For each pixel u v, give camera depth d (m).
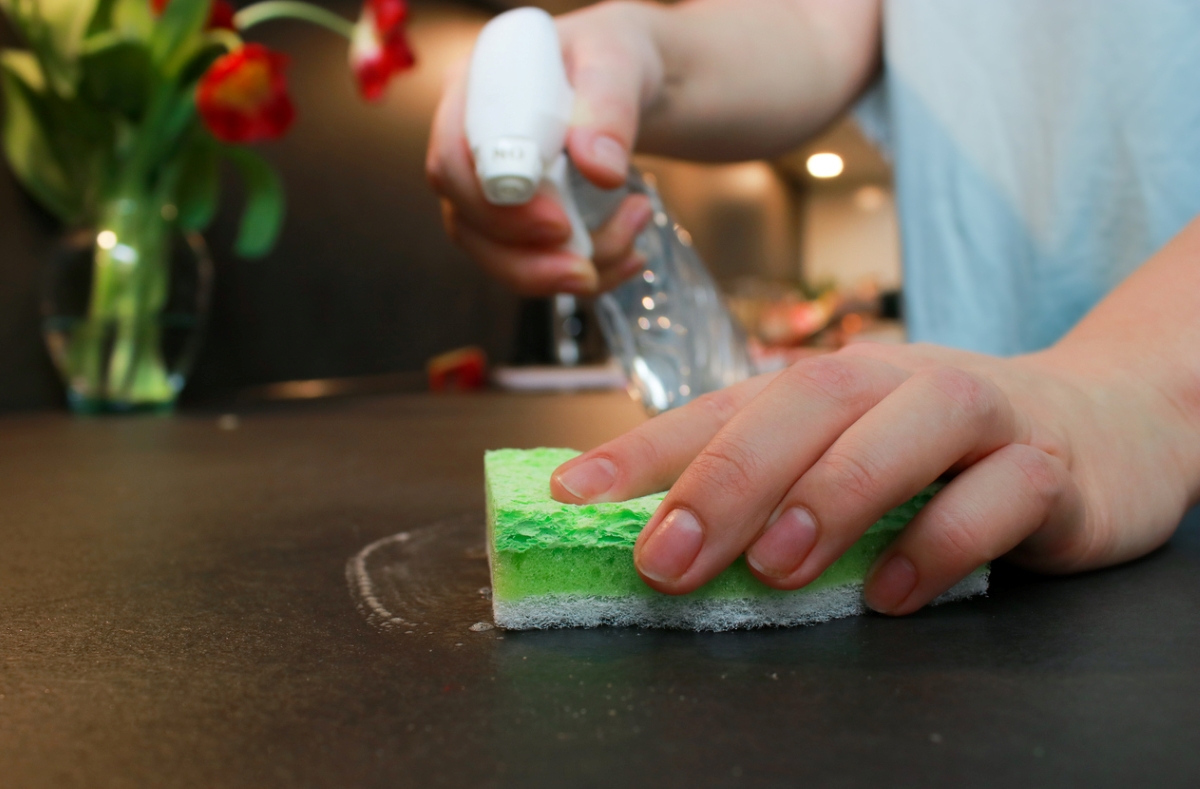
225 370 0.97
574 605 0.25
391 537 0.33
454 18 1.34
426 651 0.23
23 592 0.27
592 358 1.44
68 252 0.76
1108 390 0.30
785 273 3.16
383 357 1.22
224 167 0.95
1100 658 0.22
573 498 0.25
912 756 0.18
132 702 0.21
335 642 0.24
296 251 1.06
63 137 0.77
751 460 0.24
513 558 0.25
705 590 0.25
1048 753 0.18
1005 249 0.59
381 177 1.21
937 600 0.26
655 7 0.47
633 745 0.19
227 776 0.18
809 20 0.60
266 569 0.29
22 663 0.23
